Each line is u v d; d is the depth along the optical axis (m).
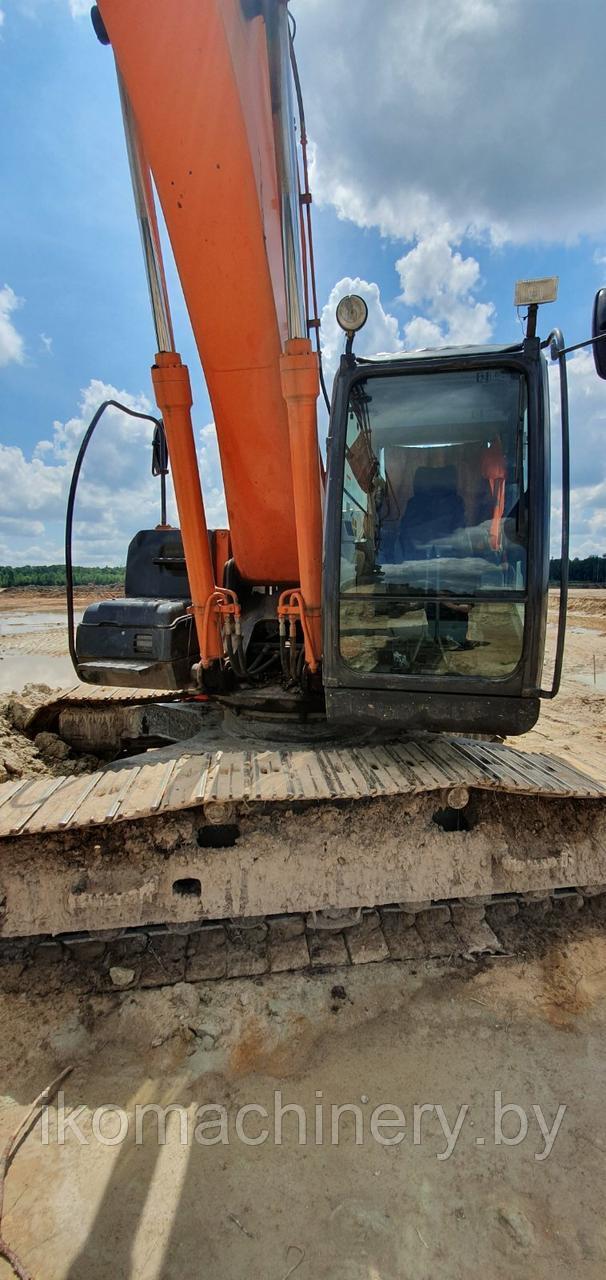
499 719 3.30
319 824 3.21
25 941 3.28
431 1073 2.63
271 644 4.46
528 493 3.19
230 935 3.36
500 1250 1.96
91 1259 1.96
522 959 3.26
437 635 3.39
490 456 3.35
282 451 3.74
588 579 41.41
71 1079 2.63
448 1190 2.15
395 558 3.43
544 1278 1.88
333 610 3.41
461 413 3.31
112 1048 2.78
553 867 3.29
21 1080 2.63
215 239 3.01
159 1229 2.04
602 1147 2.30
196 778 3.29
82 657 4.18
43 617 25.00
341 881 3.20
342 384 3.33
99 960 3.24
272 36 2.92
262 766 3.42
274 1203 2.12
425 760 3.52
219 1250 1.97
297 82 3.39
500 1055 2.71
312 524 3.58
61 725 5.78
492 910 3.57
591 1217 2.06
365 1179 2.20
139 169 3.27
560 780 3.28
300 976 3.14
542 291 3.11
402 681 3.36
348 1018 2.91
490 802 3.33
